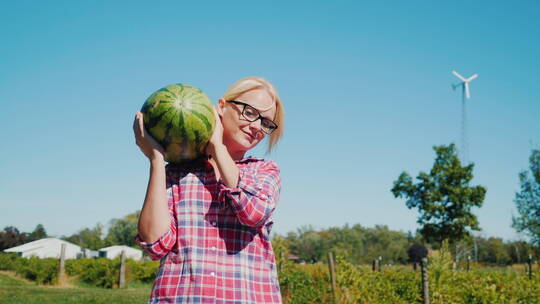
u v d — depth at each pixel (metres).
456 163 37.50
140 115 1.92
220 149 1.87
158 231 1.74
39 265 25.42
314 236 82.88
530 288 10.79
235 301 1.73
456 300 9.71
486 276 11.97
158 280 1.78
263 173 1.99
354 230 91.62
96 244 77.94
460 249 38.72
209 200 1.87
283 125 2.31
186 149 1.91
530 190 39.56
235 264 1.79
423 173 38.62
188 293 1.71
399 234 95.19
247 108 2.03
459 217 36.50
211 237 1.81
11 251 58.56
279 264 14.31
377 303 10.48
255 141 2.09
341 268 11.73
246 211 1.75
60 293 17.09
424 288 9.55
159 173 1.83
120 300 14.52
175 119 1.84
